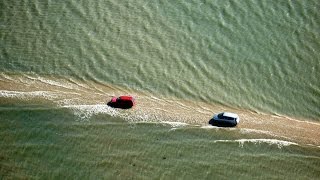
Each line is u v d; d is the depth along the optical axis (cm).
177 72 5350
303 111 5134
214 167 4194
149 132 4512
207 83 5281
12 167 4066
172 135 4497
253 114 5006
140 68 5344
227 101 5141
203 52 5534
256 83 5322
